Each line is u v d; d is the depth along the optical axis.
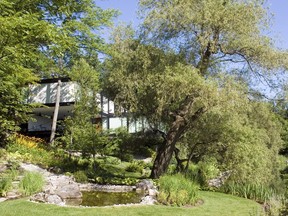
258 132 14.44
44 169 14.33
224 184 13.32
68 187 10.23
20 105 15.38
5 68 7.87
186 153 16.42
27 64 13.30
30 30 6.93
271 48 12.97
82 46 17.94
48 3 9.09
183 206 9.31
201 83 11.42
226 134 13.96
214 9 12.24
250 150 13.38
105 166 17.73
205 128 14.59
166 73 12.20
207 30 12.62
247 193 12.02
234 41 13.02
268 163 14.52
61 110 26.14
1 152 14.63
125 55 14.15
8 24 6.39
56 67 23.09
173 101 13.77
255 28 12.74
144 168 20.23
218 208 9.46
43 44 7.80
